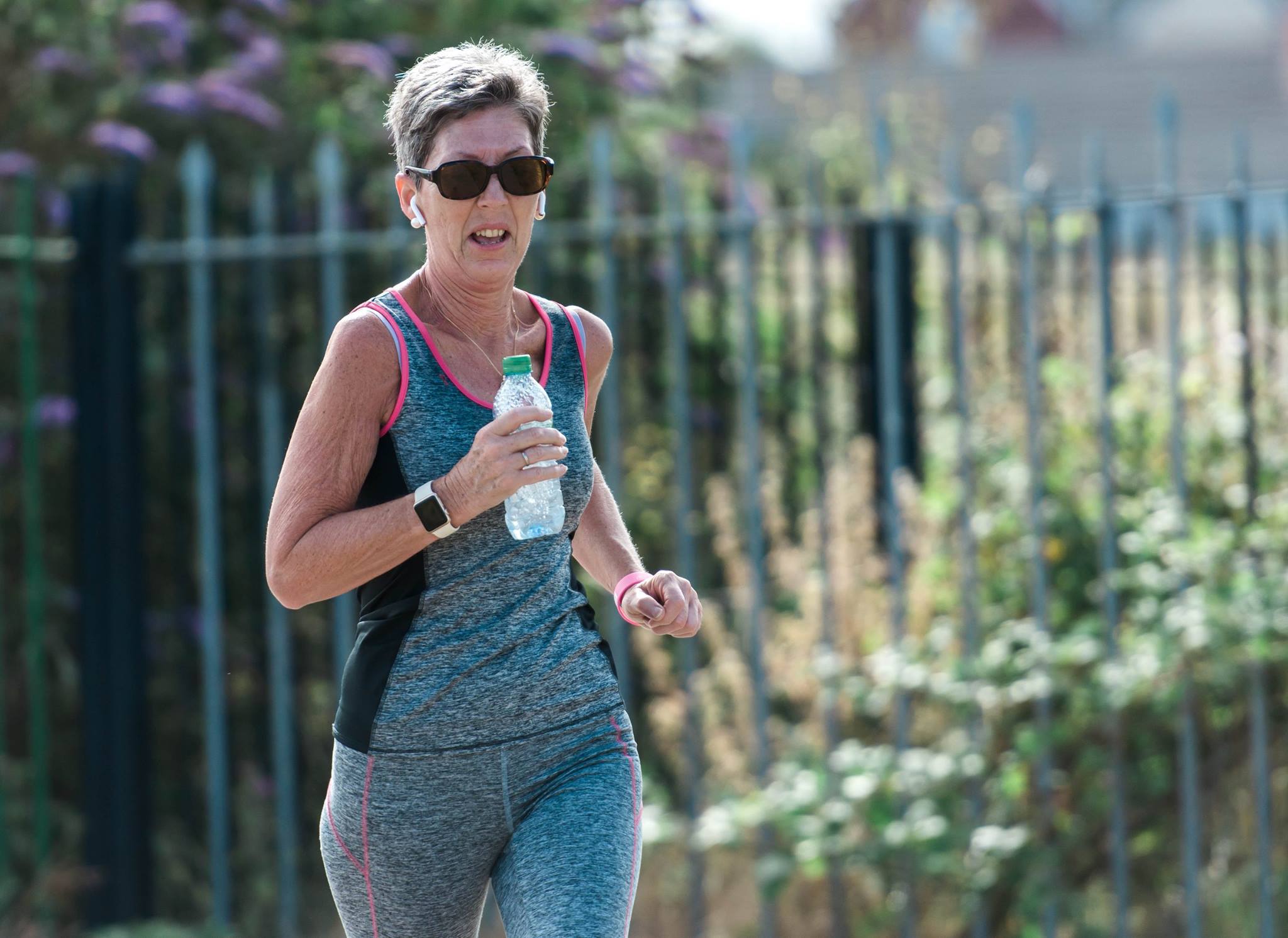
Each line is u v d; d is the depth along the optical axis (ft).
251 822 75.72
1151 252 71.36
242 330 76.23
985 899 63.67
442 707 31.14
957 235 65.10
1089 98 299.79
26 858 75.31
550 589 32.22
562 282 79.10
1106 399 63.36
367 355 30.48
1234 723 65.26
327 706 76.33
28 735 77.82
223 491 77.10
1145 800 65.41
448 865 31.89
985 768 64.23
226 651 76.64
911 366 75.82
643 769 70.74
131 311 70.64
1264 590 61.72
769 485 76.59
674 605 32.91
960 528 67.21
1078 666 64.64
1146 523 65.10
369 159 87.15
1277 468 68.33
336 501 30.73
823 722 68.80
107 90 82.84
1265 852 61.52
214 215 73.41
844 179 88.22
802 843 61.57
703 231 66.08
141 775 71.41
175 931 67.41
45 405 75.51
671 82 99.81
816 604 70.64
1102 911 65.98
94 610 70.85
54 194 79.66
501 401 30.66
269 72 84.74
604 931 29.60
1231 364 70.49
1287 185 64.80
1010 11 419.54
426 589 31.22
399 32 91.86
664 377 81.15
